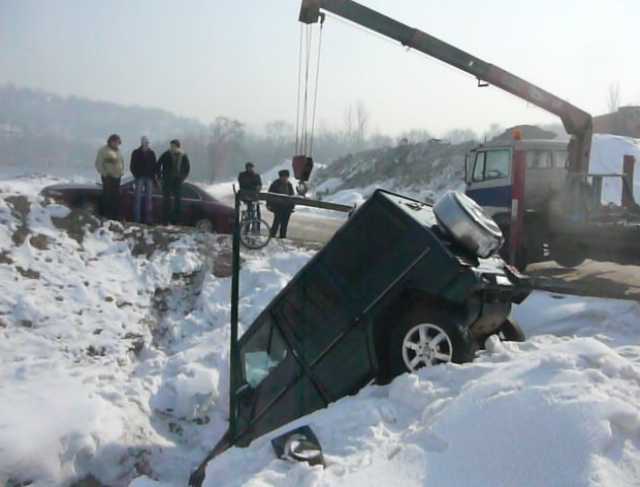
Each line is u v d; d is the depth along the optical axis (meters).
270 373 5.76
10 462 5.53
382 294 5.10
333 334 5.32
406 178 46.25
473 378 4.18
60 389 6.85
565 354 4.02
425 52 11.57
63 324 8.65
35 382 6.98
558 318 7.65
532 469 2.98
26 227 10.23
